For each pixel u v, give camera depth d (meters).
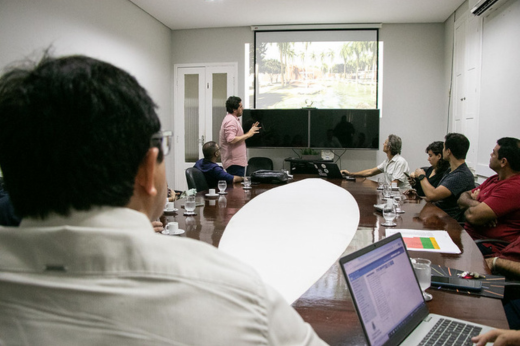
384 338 0.86
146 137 0.51
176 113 7.12
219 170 4.11
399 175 4.41
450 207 3.21
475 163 5.14
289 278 1.40
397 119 6.70
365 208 2.75
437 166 3.77
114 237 0.44
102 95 0.47
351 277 0.84
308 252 1.71
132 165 0.50
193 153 7.13
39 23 3.84
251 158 6.59
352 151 6.78
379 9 5.93
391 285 0.97
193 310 0.43
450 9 5.93
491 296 1.24
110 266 0.43
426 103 6.64
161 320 0.42
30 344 0.41
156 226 1.92
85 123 0.46
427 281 1.23
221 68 6.95
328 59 6.68
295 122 6.61
